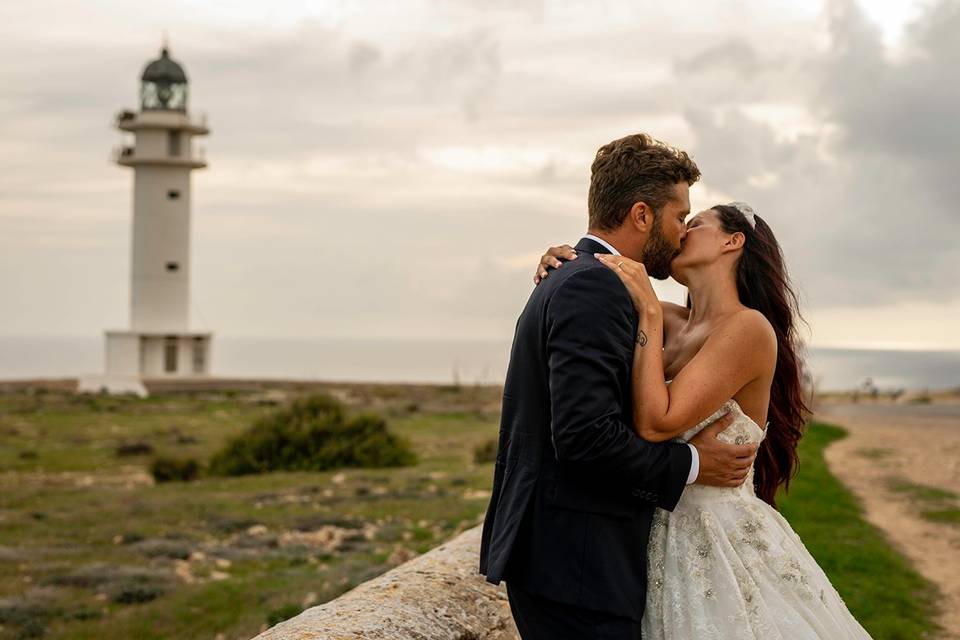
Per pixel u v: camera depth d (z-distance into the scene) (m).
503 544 3.15
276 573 13.16
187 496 22.12
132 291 73.00
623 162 3.33
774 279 3.57
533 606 3.16
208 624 10.62
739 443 3.35
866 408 55.47
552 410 2.99
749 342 3.34
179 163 71.88
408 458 30.14
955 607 9.16
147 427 45.22
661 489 3.10
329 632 3.60
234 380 73.88
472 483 23.09
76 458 33.62
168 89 72.75
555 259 3.31
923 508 15.76
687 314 3.84
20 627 10.69
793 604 3.40
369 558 14.04
